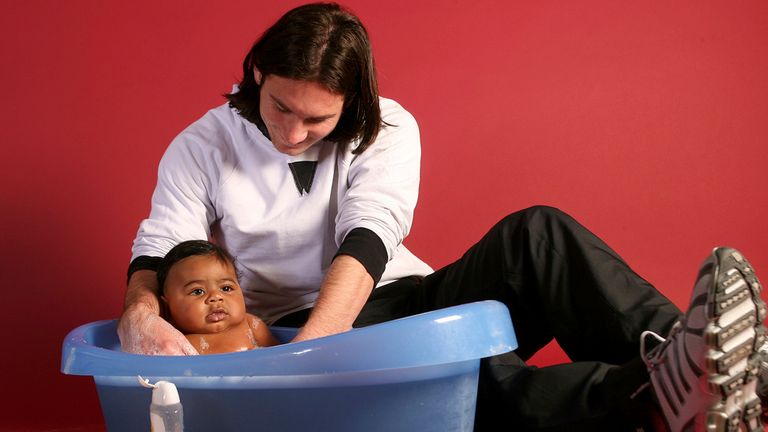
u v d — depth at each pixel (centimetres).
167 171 173
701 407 112
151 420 119
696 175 266
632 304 139
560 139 258
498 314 126
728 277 108
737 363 109
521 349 163
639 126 262
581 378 132
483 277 158
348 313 144
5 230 224
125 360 127
